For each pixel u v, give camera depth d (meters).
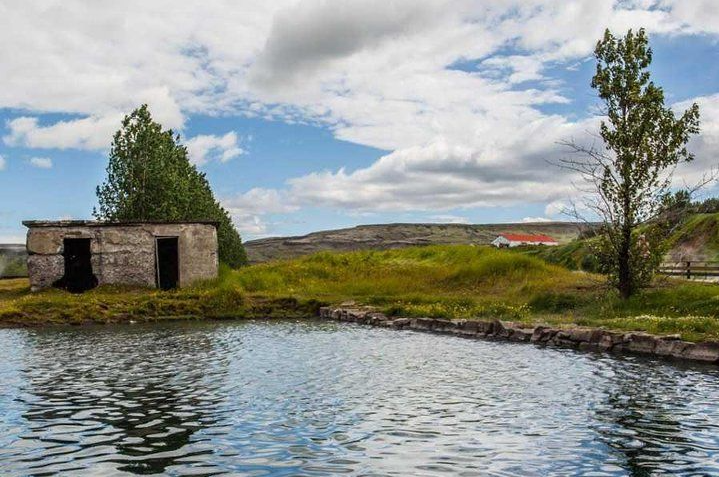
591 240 25.97
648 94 24.59
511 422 10.35
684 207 25.08
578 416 10.72
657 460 8.32
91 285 40.81
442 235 169.38
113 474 7.82
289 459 8.40
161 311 30.25
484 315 25.80
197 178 61.06
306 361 17.00
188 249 36.44
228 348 19.77
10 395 12.59
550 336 20.56
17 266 50.59
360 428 9.99
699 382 13.60
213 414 10.94
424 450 8.81
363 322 28.30
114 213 46.72
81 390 13.07
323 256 47.78
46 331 25.44
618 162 25.08
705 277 33.69
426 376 14.66
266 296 33.50
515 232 176.88
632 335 18.33
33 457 8.53
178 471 7.92
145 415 10.87
